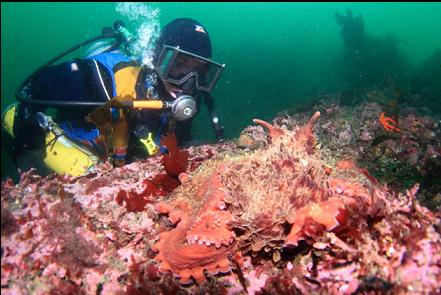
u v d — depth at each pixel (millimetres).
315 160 1868
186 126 3607
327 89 9211
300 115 5125
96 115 2736
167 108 2949
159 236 1828
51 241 1785
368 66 12125
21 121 3129
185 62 3113
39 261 1723
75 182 2311
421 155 2982
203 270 1634
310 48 22172
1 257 1715
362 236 1566
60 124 3256
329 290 1565
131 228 1957
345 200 1632
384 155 3209
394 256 1497
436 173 2730
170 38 3164
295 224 1548
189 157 2811
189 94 3197
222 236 1591
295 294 1605
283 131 2084
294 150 1902
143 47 3322
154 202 2156
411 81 8359
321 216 1544
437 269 1435
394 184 2729
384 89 6613
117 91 2943
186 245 1611
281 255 1735
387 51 13055
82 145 3131
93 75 2955
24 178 2088
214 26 59875
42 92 3100
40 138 3098
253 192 1699
